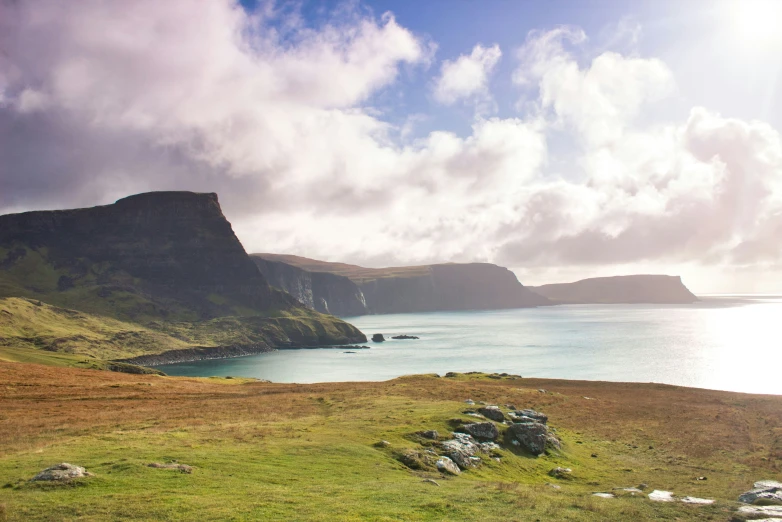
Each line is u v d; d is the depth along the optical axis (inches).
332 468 1264.8
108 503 854.5
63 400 2977.4
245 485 1047.6
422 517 884.6
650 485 1550.2
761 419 2810.0
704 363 7780.5
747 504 1149.7
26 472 1050.1
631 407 3186.5
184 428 1760.6
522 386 4232.3
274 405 2630.4
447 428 1863.9
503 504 995.9
